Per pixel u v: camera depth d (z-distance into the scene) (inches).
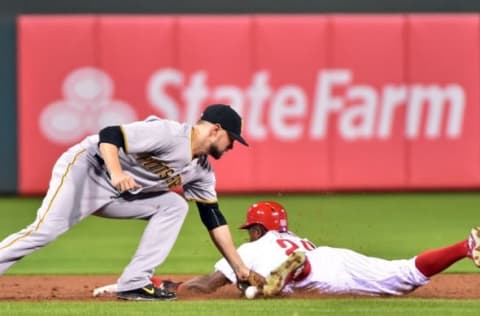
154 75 2111.2
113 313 904.3
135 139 907.4
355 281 972.6
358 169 2146.9
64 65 2103.8
